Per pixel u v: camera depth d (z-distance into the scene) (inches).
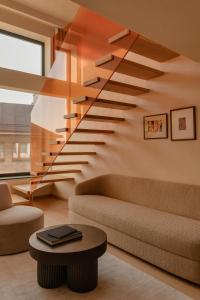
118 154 168.9
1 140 217.2
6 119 218.7
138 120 153.9
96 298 79.2
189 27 80.4
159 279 91.5
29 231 116.7
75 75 150.6
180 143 130.5
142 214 115.3
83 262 80.3
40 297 79.7
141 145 152.3
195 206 114.7
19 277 91.7
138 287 85.8
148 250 102.0
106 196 159.2
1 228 110.2
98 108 185.2
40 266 85.2
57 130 161.5
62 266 86.0
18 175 224.8
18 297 79.7
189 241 86.4
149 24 79.0
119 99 167.5
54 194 235.9
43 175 190.5
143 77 142.1
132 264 103.4
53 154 166.2
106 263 103.8
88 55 139.1
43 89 186.4
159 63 139.5
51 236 85.4
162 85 138.9
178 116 130.7
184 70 128.1
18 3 178.4
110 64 121.2
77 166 207.3
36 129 188.1
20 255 110.9
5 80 178.9
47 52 223.6
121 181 154.7
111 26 121.1
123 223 111.6
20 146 226.1
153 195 133.9
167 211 125.0
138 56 151.3
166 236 93.4
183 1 66.4
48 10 187.2
